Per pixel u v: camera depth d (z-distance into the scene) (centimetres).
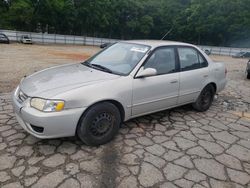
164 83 389
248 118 482
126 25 5247
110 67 382
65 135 300
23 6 3781
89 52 2434
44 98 287
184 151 332
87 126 311
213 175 283
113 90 326
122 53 406
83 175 268
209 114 489
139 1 5347
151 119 438
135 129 392
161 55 398
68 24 4509
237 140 376
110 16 4922
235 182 273
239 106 566
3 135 345
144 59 370
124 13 5191
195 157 318
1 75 777
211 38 4912
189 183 266
